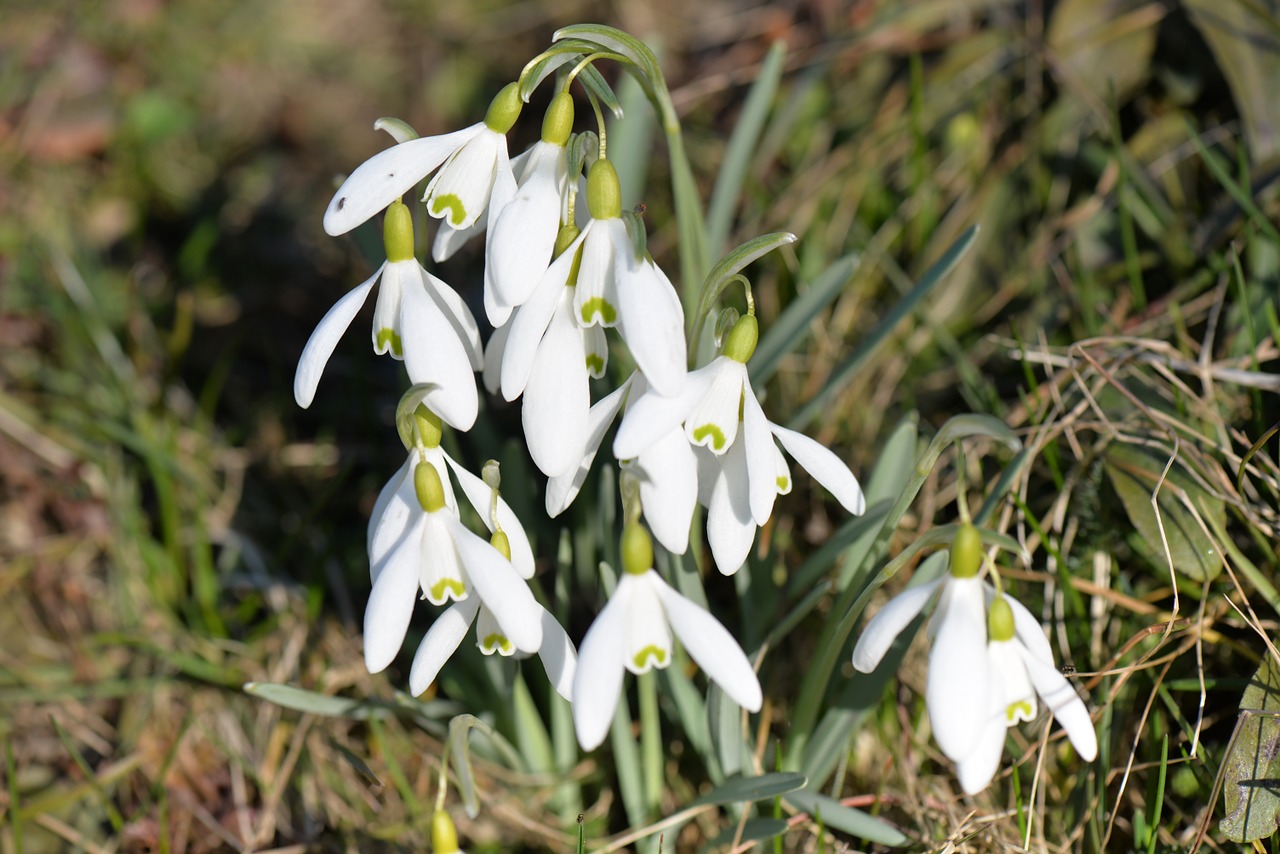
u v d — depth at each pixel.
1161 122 0.70
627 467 0.54
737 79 0.80
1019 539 0.64
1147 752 0.61
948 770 0.62
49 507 0.72
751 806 0.61
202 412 0.75
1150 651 0.60
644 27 0.95
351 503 0.72
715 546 0.55
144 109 0.99
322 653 0.67
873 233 0.74
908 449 0.60
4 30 1.01
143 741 0.66
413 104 1.00
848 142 0.77
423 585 0.54
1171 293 0.67
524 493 0.63
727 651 0.53
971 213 0.72
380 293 0.55
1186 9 0.70
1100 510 0.63
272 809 0.65
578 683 0.53
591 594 0.65
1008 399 0.68
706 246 0.62
